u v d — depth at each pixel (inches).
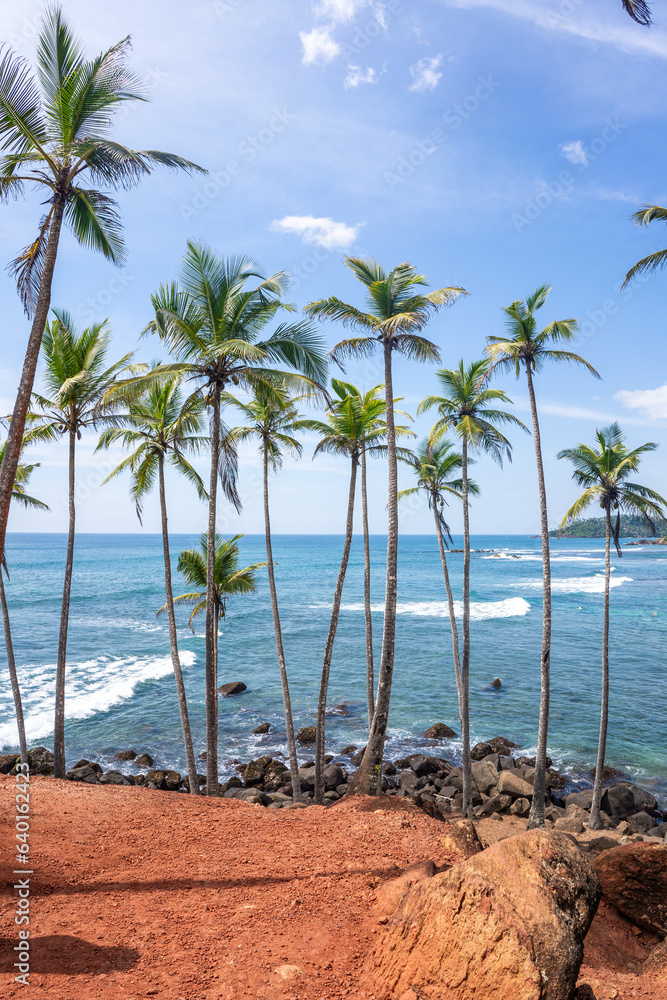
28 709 1090.7
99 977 203.2
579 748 967.6
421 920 202.2
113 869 292.7
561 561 5403.5
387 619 537.0
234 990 199.5
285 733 1029.2
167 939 229.9
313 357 542.9
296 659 1535.4
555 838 212.5
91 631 1822.1
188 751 638.5
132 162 343.3
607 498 719.7
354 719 1103.6
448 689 1288.1
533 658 1547.7
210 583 595.5
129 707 1124.5
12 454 306.2
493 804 755.4
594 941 243.8
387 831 344.8
